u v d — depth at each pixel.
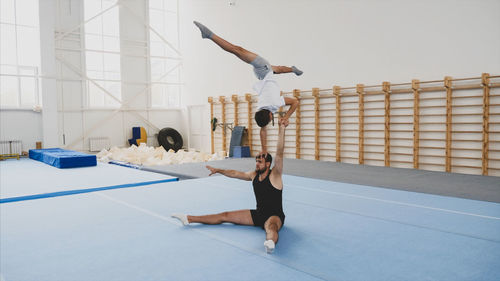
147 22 13.59
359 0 8.67
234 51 3.21
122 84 13.14
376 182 6.07
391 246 2.95
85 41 12.38
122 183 6.07
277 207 3.28
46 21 11.42
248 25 11.58
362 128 8.63
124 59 13.17
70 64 12.07
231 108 12.33
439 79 7.45
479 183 5.93
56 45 11.80
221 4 12.53
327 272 2.44
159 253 2.84
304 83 10.02
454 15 7.16
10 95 11.84
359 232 3.32
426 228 3.43
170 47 14.29
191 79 14.05
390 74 8.22
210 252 2.84
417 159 7.79
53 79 11.62
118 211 4.20
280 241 3.08
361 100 8.54
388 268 2.51
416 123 7.68
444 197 4.81
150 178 6.62
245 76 11.67
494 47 6.70
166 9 14.28
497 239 3.11
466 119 7.10
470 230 3.37
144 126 13.76
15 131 11.25
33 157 10.52
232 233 3.31
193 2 13.77
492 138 6.83
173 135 13.84
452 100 7.26
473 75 6.98
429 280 2.31
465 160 7.16
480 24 6.84
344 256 2.74
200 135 13.90
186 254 2.81
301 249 2.89
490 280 2.31
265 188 3.29
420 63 7.71
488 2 6.72
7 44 11.16
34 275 2.45
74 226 3.61
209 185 5.80
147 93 13.73
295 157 10.30
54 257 2.78
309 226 3.51
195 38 13.73
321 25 9.52
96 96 12.88
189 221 3.53
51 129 11.63
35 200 4.82
